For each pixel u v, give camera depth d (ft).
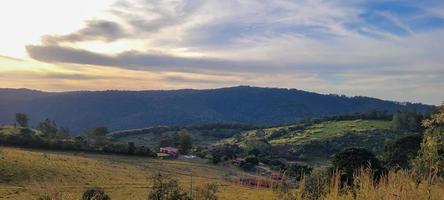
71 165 290.56
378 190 23.36
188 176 293.23
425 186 23.40
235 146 496.23
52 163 282.56
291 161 394.32
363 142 453.17
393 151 174.29
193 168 354.54
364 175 24.79
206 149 481.46
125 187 230.07
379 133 477.77
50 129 479.00
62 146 376.48
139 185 243.19
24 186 197.88
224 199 92.94
